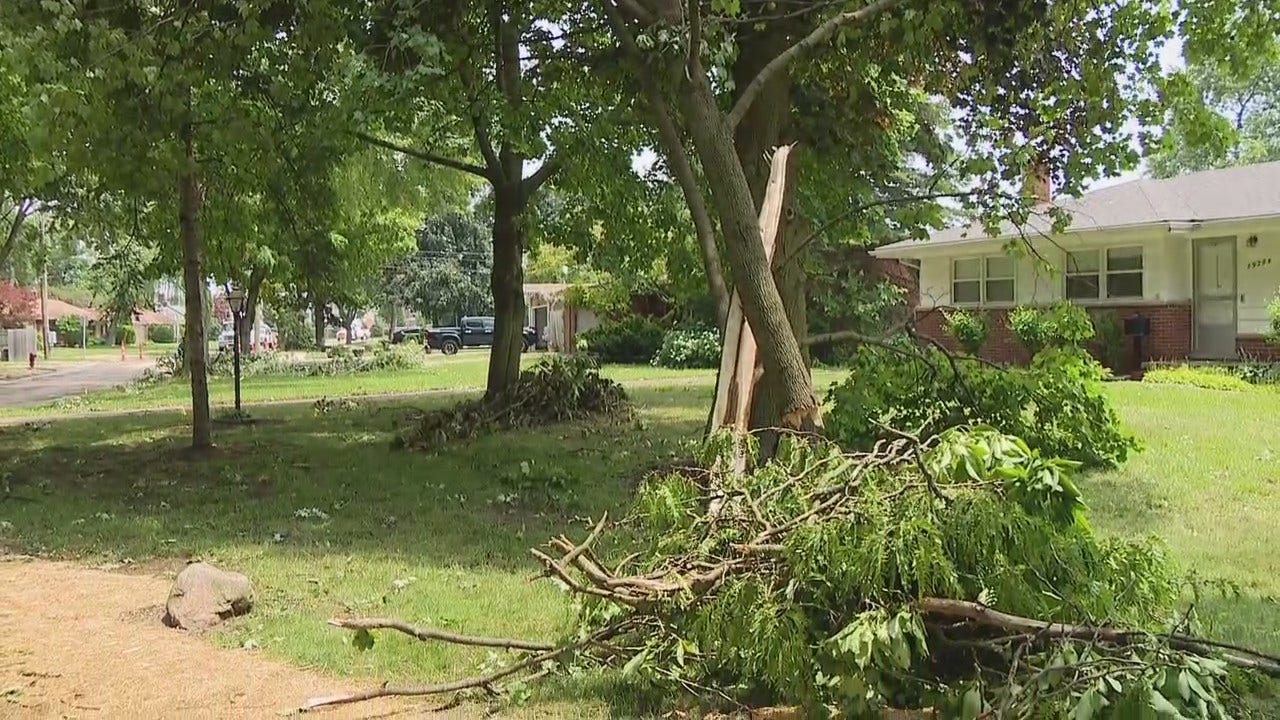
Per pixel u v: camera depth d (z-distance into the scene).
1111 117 9.30
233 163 10.67
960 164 9.90
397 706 4.38
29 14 8.16
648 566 4.44
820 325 25.06
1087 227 19.23
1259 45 8.88
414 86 8.53
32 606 6.02
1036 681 3.42
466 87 10.12
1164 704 3.12
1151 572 4.14
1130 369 19.75
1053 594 3.77
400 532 7.96
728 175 5.95
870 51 9.14
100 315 67.75
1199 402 13.61
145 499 9.55
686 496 4.66
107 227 17.14
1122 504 7.98
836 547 3.80
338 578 6.51
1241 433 10.94
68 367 45.16
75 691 4.59
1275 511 7.74
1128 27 9.12
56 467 11.69
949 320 20.62
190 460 11.95
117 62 8.31
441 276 67.56
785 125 8.55
